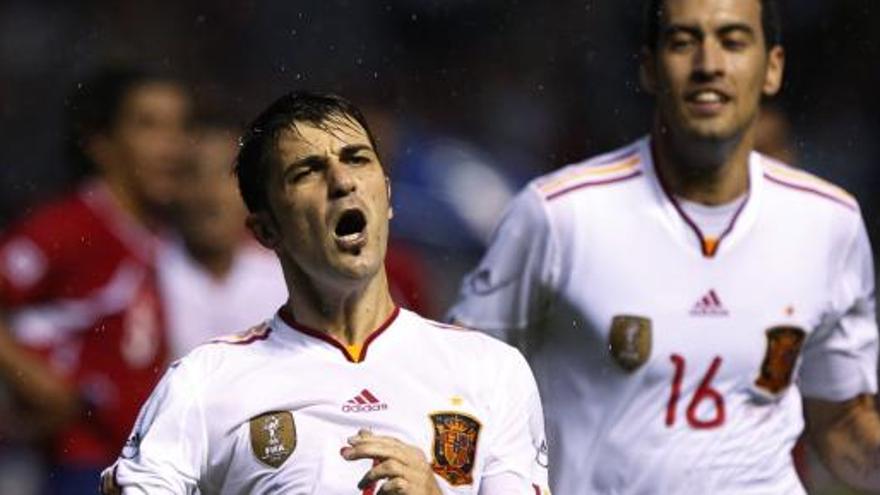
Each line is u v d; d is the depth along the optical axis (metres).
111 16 60.62
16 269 30.19
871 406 24.61
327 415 17.95
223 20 59.91
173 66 57.44
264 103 52.28
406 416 18.00
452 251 51.09
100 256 30.55
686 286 23.30
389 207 18.23
